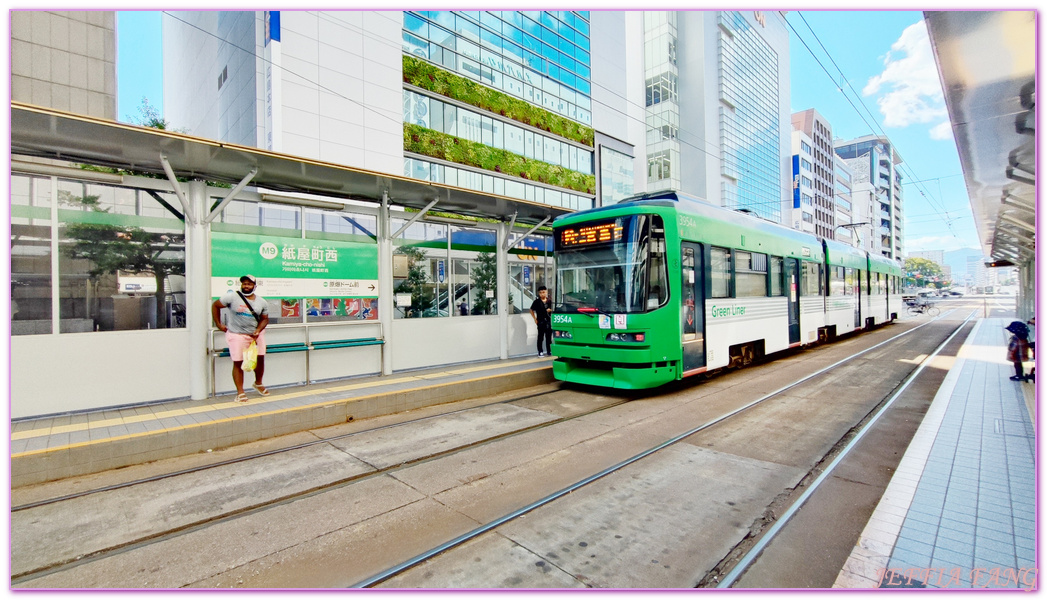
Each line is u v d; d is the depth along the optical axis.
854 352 12.80
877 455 4.93
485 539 3.38
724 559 3.09
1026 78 5.31
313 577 2.97
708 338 8.48
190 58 29.08
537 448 5.34
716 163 43.03
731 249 9.28
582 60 29.97
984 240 20.88
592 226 8.05
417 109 21.44
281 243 7.55
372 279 8.51
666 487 4.21
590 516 3.70
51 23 14.09
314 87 18.23
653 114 40.97
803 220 61.75
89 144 5.57
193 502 4.07
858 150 95.69
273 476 4.63
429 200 8.81
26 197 5.69
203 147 5.76
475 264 10.27
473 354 10.11
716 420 6.31
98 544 3.40
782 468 4.63
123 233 6.31
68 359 5.81
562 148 28.22
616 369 7.66
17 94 13.59
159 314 6.55
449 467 4.80
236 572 3.04
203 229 6.71
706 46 41.84
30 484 4.43
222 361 6.96
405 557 3.17
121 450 4.89
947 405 6.86
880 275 20.55
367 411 6.75
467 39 23.48
